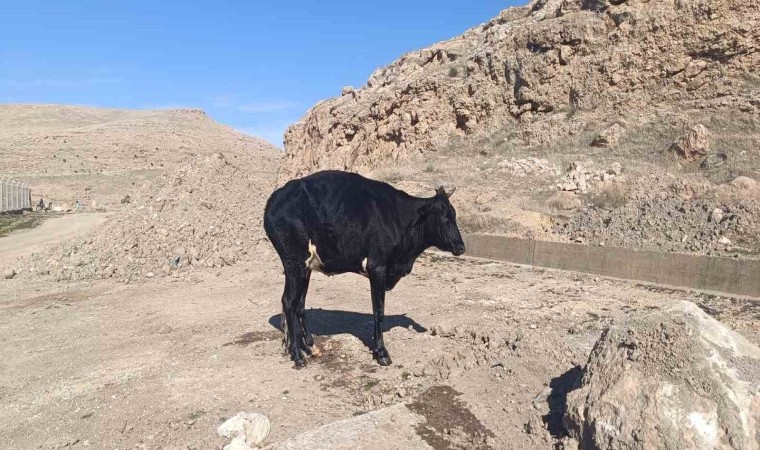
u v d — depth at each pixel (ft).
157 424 18.21
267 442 16.57
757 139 52.90
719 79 65.31
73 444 17.46
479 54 90.43
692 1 68.08
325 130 118.11
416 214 23.47
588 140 68.69
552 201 54.49
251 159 337.93
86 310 36.96
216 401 19.67
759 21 64.03
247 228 65.98
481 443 15.52
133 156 315.37
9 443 17.79
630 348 14.73
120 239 58.29
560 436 15.38
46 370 24.77
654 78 70.03
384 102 98.32
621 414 13.43
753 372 13.15
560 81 77.97
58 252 60.64
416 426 15.99
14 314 36.96
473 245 50.65
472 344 24.21
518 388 18.76
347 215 22.13
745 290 32.19
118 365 24.59
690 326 14.03
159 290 42.24
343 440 14.75
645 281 36.99
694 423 12.50
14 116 431.02
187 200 69.51
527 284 37.91
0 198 161.48
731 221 40.65
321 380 21.42
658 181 51.88
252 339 27.20
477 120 86.69
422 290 37.76
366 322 29.55
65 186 247.09
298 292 23.30
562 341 23.36
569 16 80.64
